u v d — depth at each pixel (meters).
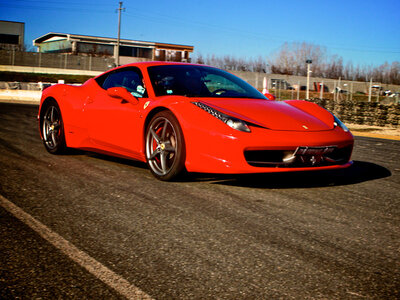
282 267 1.53
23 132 5.57
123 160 3.79
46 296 1.27
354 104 13.12
